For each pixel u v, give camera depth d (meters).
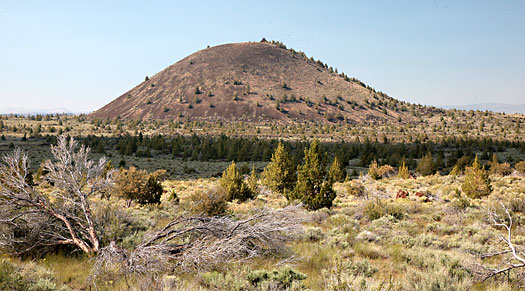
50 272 6.52
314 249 9.57
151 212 16.42
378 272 7.56
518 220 13.04
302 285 6.25
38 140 116.56
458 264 7.41
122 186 19.83
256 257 8.15
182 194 30.78
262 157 85.75
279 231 8.09
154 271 6.42
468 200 19.66
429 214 16.66
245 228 8.12
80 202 9.09
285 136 171.88
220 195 12.96
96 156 80.25
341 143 135.25
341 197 28.19
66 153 8.76
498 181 32.38
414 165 62.78
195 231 8.31
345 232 12.63
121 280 6.50
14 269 6.13
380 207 15.84
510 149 97.38
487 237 11.02
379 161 74.88
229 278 6.41
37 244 8.09
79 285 6.51
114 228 9.07
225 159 89.06
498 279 6.52
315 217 15.98
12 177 8.44
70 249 8.72
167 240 8.12
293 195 20.52
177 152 97.25
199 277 6.54
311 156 19.88
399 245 10.26
